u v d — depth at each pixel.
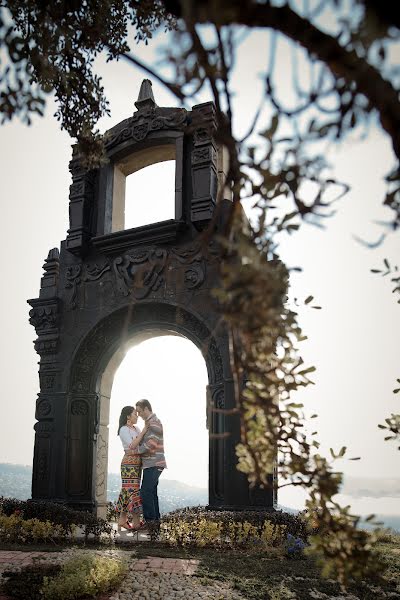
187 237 11.56
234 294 1.83
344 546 2.56
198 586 5.47
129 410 9.95
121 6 4.63
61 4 3.55
